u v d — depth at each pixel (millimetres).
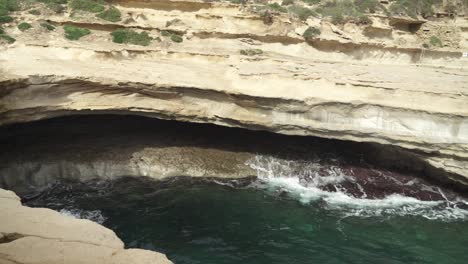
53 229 10289
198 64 24969
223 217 20078
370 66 27812
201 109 23453
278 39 29109
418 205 22062
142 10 28438
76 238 9977
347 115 22781
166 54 25203
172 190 22578
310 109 22734
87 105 22062
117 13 27062
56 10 26219
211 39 27875
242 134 27672
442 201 22625
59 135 25156
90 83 21719
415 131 22328
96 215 19766
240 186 23344
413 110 21906
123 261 9203
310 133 23438
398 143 22750
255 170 24625
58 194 21797
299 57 28188
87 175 23172
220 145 26156
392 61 31016
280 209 21062
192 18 28609
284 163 25156
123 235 18188
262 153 25812
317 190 23203
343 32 29781
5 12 24891
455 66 31047
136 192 22281
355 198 22500
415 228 19797
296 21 29594
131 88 22312
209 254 17125
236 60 25266
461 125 21547
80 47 23484
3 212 10883
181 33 27500
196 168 24125
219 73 24031
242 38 28422
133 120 27781
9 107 20266
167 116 23562
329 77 23625
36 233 10031
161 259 9398
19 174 22078
